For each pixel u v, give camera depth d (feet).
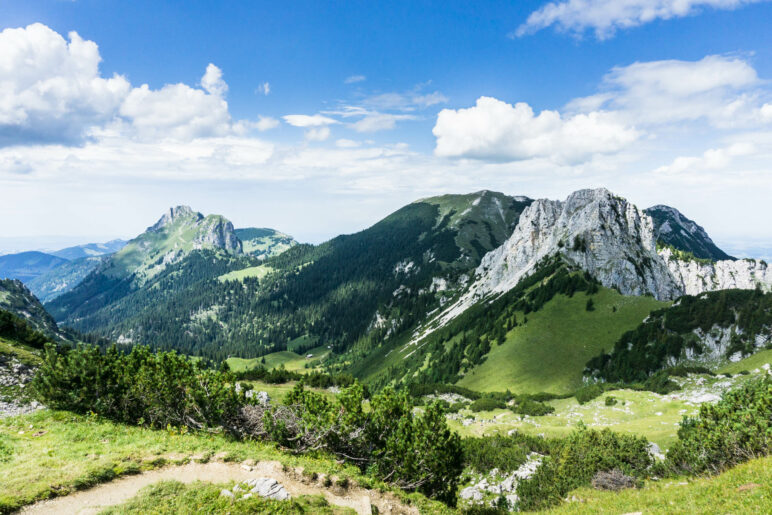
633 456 120.98
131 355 113.60
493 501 136.15
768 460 65.51
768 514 44.24
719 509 51.42
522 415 274.98
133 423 102.12
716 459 88.12
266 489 61.82
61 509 53.11
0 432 82.89
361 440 96.73
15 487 55.26
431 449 89.86
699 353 356.59
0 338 179.73
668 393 277.44
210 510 55.72
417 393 363.76
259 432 102.12
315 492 69.97
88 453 71.87
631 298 466.70
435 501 85.61
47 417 95.61
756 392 89.51
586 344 419.95
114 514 52.29
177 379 103.40
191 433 96.68
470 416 281.54
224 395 102.12
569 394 322.55
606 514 68.33
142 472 66.54
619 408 257.96
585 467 122.93
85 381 100.94
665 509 58.80
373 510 69.62
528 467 156.56
